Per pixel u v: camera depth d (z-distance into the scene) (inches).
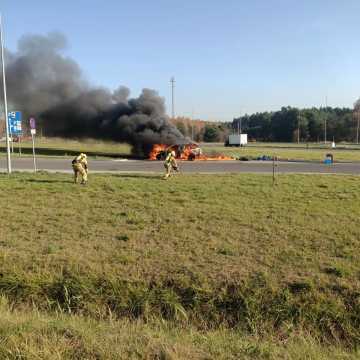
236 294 299.4
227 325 282.0
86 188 679.7
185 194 630.5
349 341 267.3
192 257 357.4
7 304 290.4
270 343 236.8
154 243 393.7
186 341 221.9
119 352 195.6
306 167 1246.3
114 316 286.0
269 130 6225.4
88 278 317.1
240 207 539.8
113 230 434.3
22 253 360.5
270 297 295.6
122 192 642.8
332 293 301.0
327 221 470.3
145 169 1136.8
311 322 279.4
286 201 581.6
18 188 676.1
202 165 1310.3
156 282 312.8
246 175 912.3
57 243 390.3
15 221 465.1
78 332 216.5
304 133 5689.0
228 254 365.7
